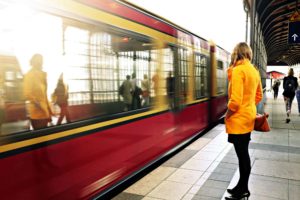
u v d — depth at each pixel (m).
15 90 2.64
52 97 3.02
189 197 4.06
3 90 2.53
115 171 4.11
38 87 2.87
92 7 3.58
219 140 7.65
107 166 3.92
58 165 3.09
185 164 5.53
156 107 5.39
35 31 2.82
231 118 3.77
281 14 29.83
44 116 2.92
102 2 3.77
